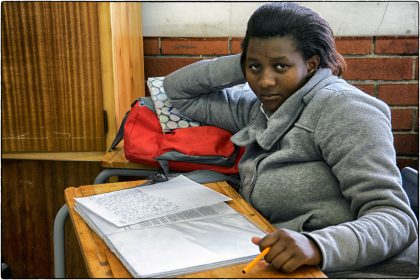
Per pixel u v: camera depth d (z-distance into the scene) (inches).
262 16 42.9
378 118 39.4
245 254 31.9
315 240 31.4
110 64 60.4
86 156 63.1
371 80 78.6
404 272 37.5
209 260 31.0
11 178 66.4
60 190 67.3
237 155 56.9
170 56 80.7
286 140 43.9
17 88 60.7
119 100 64.0
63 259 49.9
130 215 38.5
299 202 42.1
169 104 59.9
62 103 61.4
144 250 32.2
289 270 30.0
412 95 78.5
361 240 32.6
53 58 59.9
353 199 37.9
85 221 39.0
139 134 58.0
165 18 79.0
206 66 55.3
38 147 62.6
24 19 58.7
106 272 30.6
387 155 37.6
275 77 43.0
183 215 38.7
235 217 38.3
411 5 75.3
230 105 56.1
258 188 44.4
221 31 79.0
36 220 68.0
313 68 44.8
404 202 36.0
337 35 77.3
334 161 40.1
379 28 76.5
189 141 56.1
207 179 50.5
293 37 42.3
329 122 40.9
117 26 62.0
